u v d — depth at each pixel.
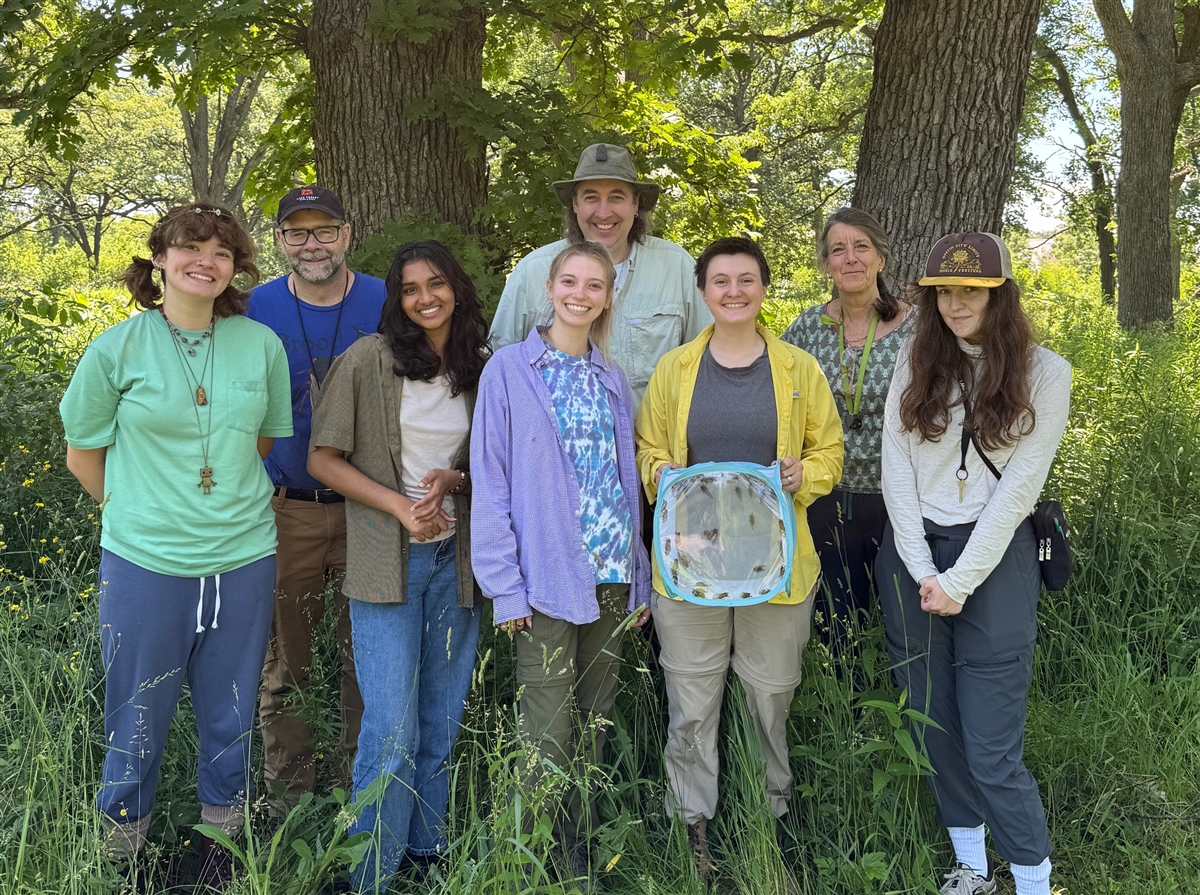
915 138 4.36
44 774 2.37
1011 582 2.51
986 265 2.38
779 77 20.77
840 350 3.29
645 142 6.86
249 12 4.64
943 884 2.72
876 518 3.25
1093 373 5.69
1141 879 2.66
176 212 2.46
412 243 2.66
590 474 2.67
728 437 2.73
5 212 32.16
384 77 5.21
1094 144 19.22
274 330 3.04
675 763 2.84
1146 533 3.84
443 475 2.63
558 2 6.20
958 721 2.67
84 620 3.00
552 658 2.44
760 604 2.70
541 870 2.21
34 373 5.45
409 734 2.65
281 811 2.88
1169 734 3.09
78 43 5.26
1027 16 4.23
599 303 2.64
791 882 2.66
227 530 2.56
